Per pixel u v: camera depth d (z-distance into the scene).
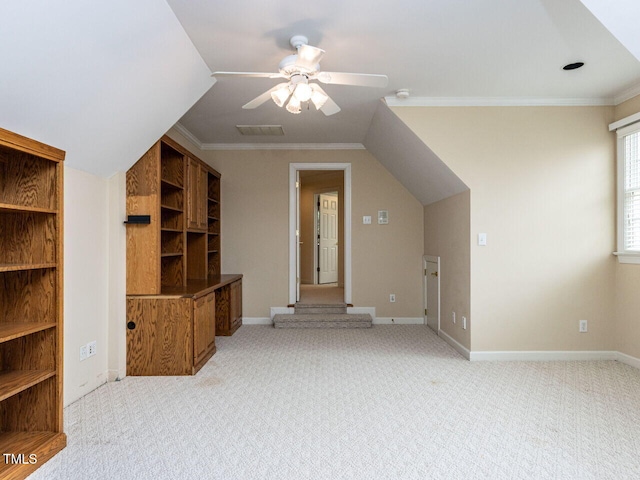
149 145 3.30
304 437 2.31
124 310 3.35
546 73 3.21
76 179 2.86
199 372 3.46
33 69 1.88
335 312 5.59
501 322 3.83
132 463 2.03
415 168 4.59
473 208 3.83
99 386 3.13
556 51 2.83
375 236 5.62
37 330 2.07
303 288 7.44
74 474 1.93
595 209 3.80
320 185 8.05
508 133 3.82
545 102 3.80
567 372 3.44
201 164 4.62
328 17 2.39
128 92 2.55
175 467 2.00
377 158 5.52
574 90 3.59
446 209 4.57
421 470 1.98
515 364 3.69
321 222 8.14
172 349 3.38
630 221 3.65
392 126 4.12
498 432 2.37
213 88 3.48
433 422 2.50
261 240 5.63
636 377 3.30
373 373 3.43
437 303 4.91
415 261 5.61
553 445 2.21
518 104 3.81
